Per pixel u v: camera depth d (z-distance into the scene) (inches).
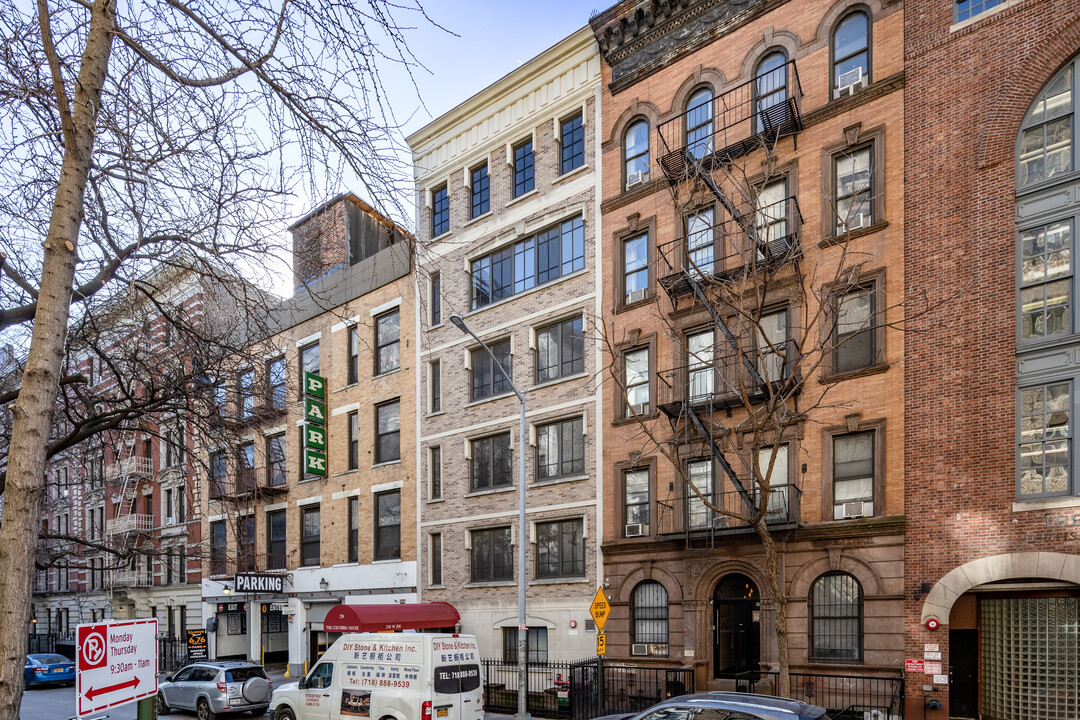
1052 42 578.9
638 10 836.6
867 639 607.5
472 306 1005.2
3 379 454.0
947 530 579.5
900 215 640.4
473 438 962.7
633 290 826.2
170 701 807.7
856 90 671.8
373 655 599.8
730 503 706.2
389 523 1067.3
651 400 783.1
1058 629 542.3
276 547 1238.9
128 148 262.2
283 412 474.3
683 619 720.3
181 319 421.4
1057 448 544.1
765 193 730.8
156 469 1373.0
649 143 829.8
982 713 570.6
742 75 761.6
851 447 649.0
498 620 888.3
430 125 1061.8
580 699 711.7
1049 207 568.1
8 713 189.6
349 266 1170.6
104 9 239.3
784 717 331.0
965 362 589.3
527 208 945.5
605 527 804.0
